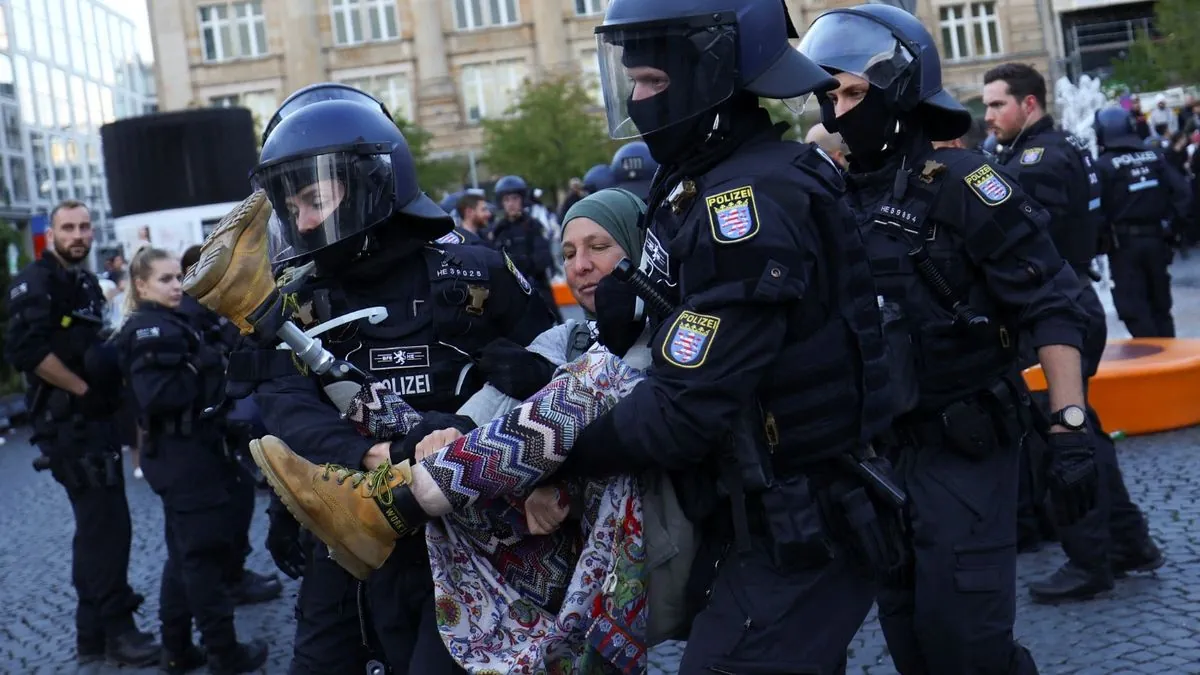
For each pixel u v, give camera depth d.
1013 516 3.15
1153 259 9.11
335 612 2.93
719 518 2.35
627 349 2.50
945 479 3.12
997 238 3.12
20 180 28.03
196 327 4.99
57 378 5.11
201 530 4.88
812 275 2.27
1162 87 30.09
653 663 4.68
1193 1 28.97
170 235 20.94
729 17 2.29
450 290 2.79
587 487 2.39
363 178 2.69
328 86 3.29
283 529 3.33
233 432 4.80
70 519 8.61
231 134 21.03
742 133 2.36
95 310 5.30
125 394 5.50
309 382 2.66
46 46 31.61
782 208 2.22
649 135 2.37
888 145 3.29
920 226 3.17
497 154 37.84
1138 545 4.93
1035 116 4.98
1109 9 43.28
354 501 2.27
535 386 2.56
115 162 21.11
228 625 4.96
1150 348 8.11
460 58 47.19
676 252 2.26
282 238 2.72
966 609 3.04
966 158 3.22
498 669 2.39
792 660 2.28
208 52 46.81
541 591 2.51
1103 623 4.50
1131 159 9.00
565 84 38.88
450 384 2.79
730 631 2.29
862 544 2.31
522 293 2.93
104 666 5.34
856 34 3.25
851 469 2.34
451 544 2.48
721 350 2.16
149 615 6.04
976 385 3.16
